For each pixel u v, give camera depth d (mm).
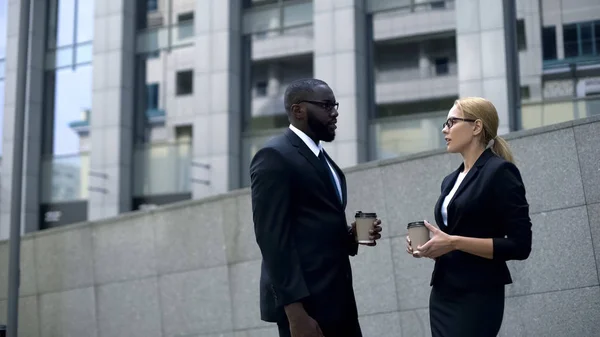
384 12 16578
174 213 8914
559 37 14367
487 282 4234
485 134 4594
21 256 10281
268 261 3875
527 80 14578
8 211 20031
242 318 8273
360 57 16531
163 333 8844
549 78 14352
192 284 8672
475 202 4305
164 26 19391
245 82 18219
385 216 7410
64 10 20719
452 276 4309
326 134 4211
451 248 4164
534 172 6641
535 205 6605
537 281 6539
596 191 6324
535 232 6586
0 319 10445
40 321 9977
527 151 6691
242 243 8336
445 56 15688
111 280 9344
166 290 8875
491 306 4219
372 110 16422
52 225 19859
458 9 15445
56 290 9852
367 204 7523
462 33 15312
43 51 20797
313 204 4066
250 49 18266
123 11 19562
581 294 6328
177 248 8836
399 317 7254
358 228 4363
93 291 9500
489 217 4309
